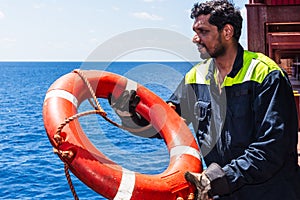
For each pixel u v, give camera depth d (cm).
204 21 236
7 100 6112
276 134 221
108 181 229
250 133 238
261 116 230
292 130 234
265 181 234
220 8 233
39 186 2023
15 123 3991
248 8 780
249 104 236
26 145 3014
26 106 5409
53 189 1955
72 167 235
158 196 234
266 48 800
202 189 225
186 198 241
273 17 775
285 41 791
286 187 244
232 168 227
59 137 233
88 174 229
